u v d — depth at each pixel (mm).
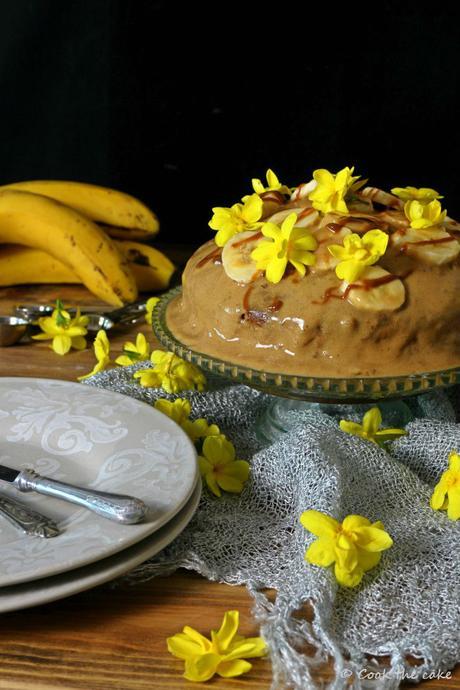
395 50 1857
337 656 805
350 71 1881
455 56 1848
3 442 985
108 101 1931
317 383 954
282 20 1849
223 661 819
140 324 1322
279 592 856
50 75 1920
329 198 1026
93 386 1027
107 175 1998
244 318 988
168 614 860
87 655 829
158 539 863
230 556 901
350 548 860
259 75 1894
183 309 1066
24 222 1362
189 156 1969
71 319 1281
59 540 855
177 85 1908
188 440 941
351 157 1954
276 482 957
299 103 1914
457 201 1972
